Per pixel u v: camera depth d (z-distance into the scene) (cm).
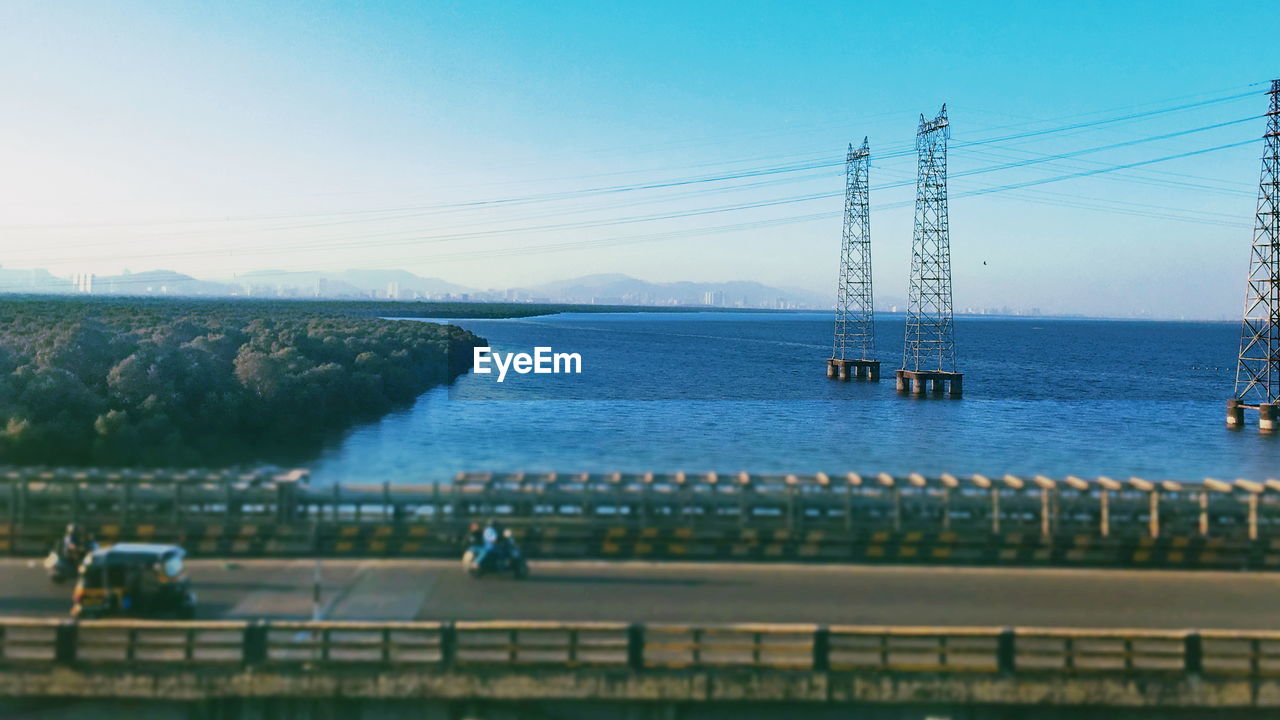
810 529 3434
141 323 13750
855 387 16000
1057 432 10494
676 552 3362
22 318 13312
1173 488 3441
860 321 17588
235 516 3475
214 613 2745
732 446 9100
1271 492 3447
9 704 2338
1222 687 2264
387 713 2336
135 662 2302
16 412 6788
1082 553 3316
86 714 2352
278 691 2302
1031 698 2277
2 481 3553
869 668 2297
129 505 3544
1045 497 3434
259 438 8475
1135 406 13450
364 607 2811
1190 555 3300
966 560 3322
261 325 14788
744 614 2791
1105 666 2331
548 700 2314
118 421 7100
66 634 2295
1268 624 2738
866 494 3741
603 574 3194
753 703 2319
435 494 3466
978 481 3559
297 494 3522
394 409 11444
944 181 14875
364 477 7012
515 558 3125
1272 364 11050
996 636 2295
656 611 2809
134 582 2641
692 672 2292
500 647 2303
